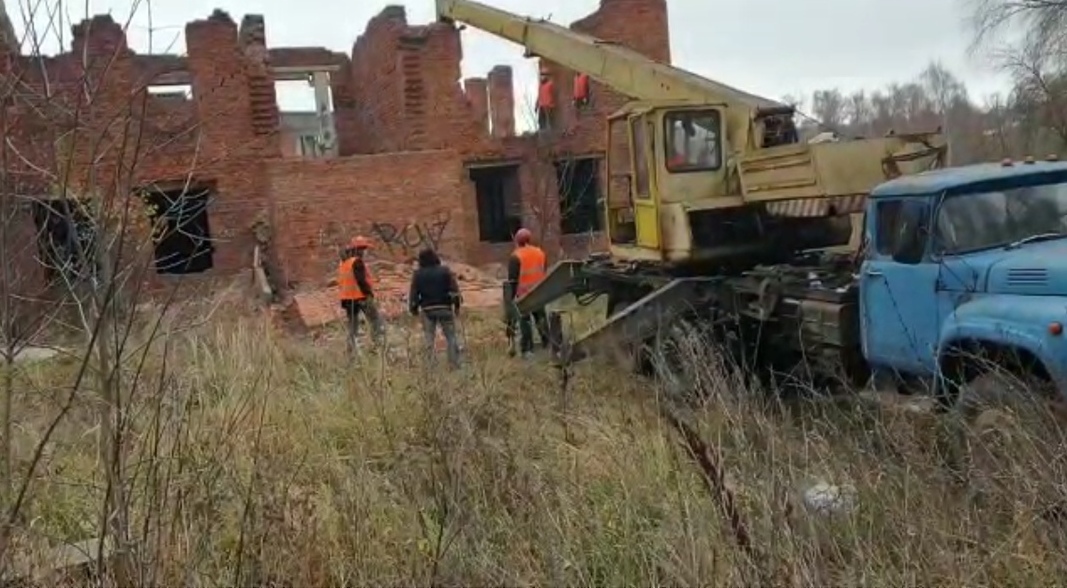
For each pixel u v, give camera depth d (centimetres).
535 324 1127
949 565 333
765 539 331
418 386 634
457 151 2108
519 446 501
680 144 887
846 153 773
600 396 707
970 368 562
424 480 452
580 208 2339
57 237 368
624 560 380
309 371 856
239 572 342
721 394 450
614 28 2198
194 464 402
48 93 322
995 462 396
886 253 651
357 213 1962
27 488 362
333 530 406
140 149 349
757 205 866
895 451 431
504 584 355
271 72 2038
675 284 863
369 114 2512
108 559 330
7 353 349
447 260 2020
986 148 3678
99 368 370
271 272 1944
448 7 1403
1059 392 489
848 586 323
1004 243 584
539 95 2241
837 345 706
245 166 1980
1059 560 344
